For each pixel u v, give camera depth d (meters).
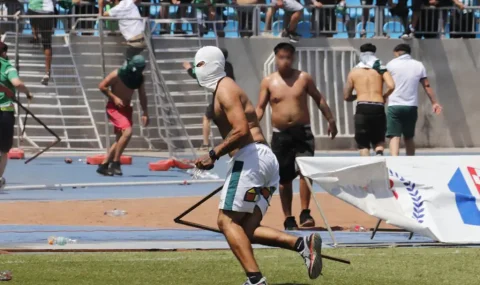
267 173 15.59
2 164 31.81
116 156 37.75
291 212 25.22
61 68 48.44
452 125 52.44
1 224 24.59
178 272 17.56
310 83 25.05
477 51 52.47
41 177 36.78
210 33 50.47
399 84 33.84
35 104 47.53
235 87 15.59
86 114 48.38
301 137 24.58
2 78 30.84
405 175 21.36
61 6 48.69
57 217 26.08
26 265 18.16
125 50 47.94
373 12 51.97
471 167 21.73
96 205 28.62
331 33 51.56
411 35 51.78
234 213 15.48
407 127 34.09
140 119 48.19
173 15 49.91
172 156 41.59
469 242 21.17
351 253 20.20
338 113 51.09
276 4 50.06
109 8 48.78
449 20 52.31
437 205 21.38
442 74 52.16
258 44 50.28
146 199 30.36
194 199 30.45
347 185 21.12
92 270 17.67
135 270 17.70
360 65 31.50
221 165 42.47
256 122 15.91
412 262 19.03
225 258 19.17
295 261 18.94
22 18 46.19
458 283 16.88
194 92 48.97
